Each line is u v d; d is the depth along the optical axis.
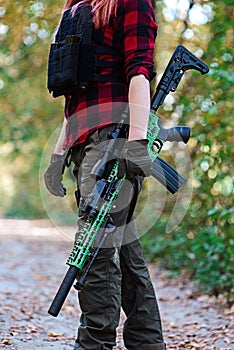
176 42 10.13
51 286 9.17
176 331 6.31
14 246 15.39
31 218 26.30
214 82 7.58
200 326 6.46
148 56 3.73
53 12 10.27
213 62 7.60
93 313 3.79
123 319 6.93
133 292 4.13
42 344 5.40
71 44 3.82
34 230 20.69
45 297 8.11
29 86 16.41
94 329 3.79
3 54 13.71
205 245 8.39
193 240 9.14
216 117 7.66
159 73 10.55
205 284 8.41
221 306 7.52
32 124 18.28
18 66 15.23
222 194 8.34
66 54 3.83
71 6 4.12
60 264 12.04
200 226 9.35
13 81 16.16
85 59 3.79
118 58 3.82
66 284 3.58
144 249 11.55
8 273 10.35
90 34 3.80
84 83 3.80
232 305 7.41
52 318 6.74
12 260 12.41
